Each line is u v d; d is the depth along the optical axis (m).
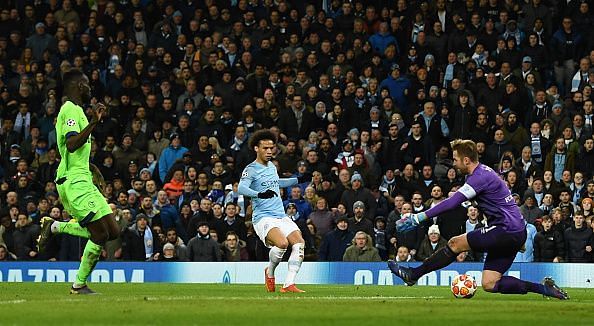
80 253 49.78
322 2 67.94
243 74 62.16
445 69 60.91
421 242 47.56
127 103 61.47
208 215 49.97
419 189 51.84
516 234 28.06
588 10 64.12
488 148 54.62
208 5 67.25
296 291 33.47
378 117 56.94
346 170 52.03
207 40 64.00
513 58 60.16
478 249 28.55
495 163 54.22
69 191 29.62
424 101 58.09
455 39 61.66
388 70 62.06
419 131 54.72
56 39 66.12
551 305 25.70
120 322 19.84
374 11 65.06
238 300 27.20
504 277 28.78
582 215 46.59
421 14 63.72
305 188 52.53
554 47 62.19
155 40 65.25
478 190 28.06
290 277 33.50
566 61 61.50
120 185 53.28
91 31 67.00
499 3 64.31
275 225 33.53
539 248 46.78
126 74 62.94
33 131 59.84
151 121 59.84
